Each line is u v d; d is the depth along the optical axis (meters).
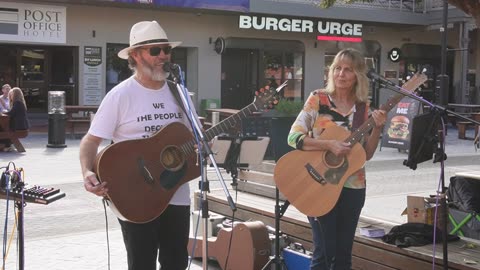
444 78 13.66
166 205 3.29
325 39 20.69
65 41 17.50
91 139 3.29
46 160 11.62
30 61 18.08
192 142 3.39
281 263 4.47
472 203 5.52
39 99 18.30
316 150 3.73
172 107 3.43
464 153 14.04
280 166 3.76
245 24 19.23
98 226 6.75
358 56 3.72
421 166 11.77
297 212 5.09
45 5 17.09
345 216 3.70
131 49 3.33
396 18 20.94
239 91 20.44
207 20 19.42
